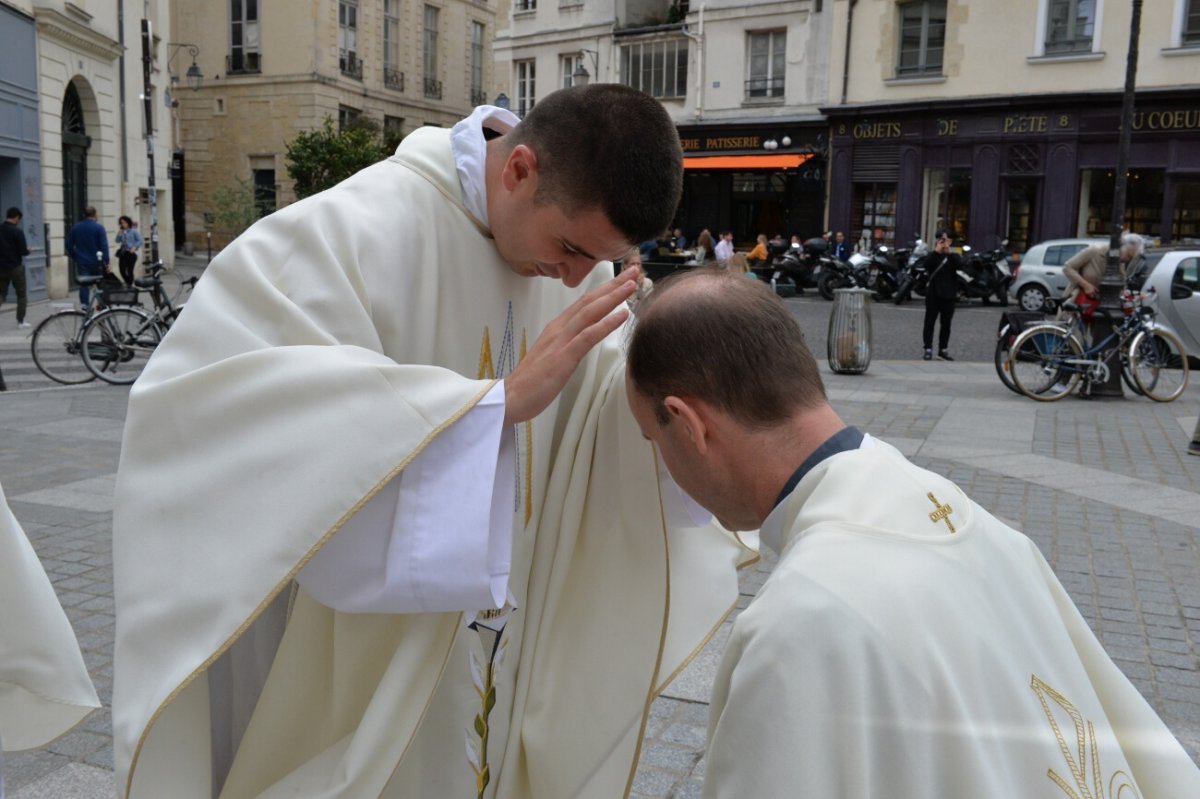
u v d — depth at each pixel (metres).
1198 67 21.41
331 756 1.57
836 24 25.94
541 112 1.58
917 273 21.22
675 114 29.53
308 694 1.62
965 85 24.17
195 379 1.38
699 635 2.07
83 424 8.06
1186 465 7.17
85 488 6.07
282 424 1.36
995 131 23.88
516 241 1.64
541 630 1.92
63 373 10.38
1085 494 6.29
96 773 2.93
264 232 1.53
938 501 1.21
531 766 1.91
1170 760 1.27
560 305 2.00
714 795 1.05
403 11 36.75
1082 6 22.42
